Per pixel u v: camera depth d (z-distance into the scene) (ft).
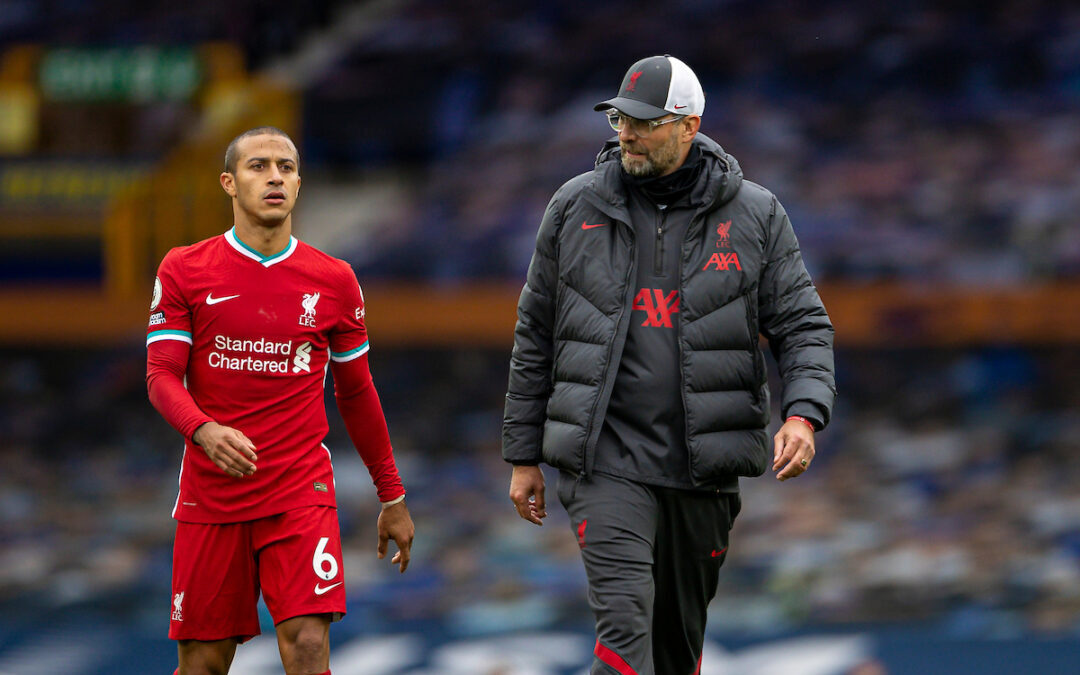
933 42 207.41
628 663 45.03
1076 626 125.70
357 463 168.66
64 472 180.45
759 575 139.85
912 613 132.26
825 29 214.48
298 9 237.66
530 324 48.96
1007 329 156.15
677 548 48.08
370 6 245.04
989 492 151.94
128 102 220.84
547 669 97.76
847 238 176.86
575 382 46.91
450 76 222.28
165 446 186.19
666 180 46.52
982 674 94.94
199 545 44.68
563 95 216.33
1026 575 135.64
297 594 43.83
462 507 159.22
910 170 185.88
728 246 46.44
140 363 192.95
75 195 208.33
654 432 46.57
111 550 157.99
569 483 47.44
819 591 136.26
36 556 157.07
